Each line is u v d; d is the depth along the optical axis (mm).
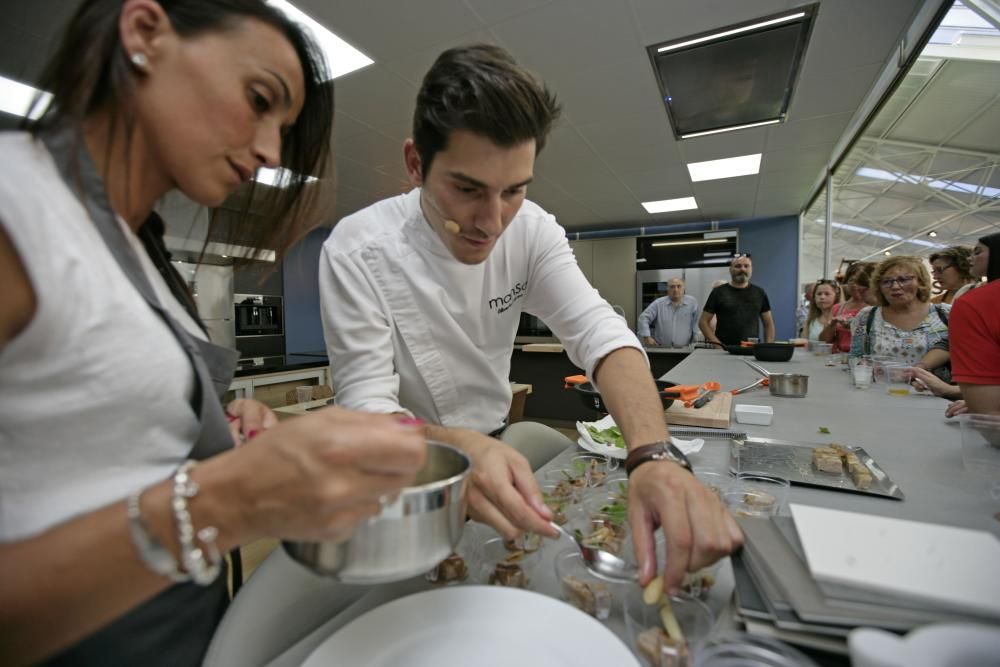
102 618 263
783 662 342
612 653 344
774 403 1421
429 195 685
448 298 898
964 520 600
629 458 582
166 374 377
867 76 2395
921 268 2270
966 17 1978
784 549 429
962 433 787
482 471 518
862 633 287
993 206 4113
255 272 805
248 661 381
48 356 311
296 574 464
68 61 362
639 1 1857
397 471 269
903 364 1782
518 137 563
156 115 393
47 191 320
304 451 258
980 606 319
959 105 2812
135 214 452
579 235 6668
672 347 4352
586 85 2488
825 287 3963
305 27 555
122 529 257
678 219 5855
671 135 3154
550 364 4125
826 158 3643
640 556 452
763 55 2223
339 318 850
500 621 385
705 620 400
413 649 359
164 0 382
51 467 334
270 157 467
